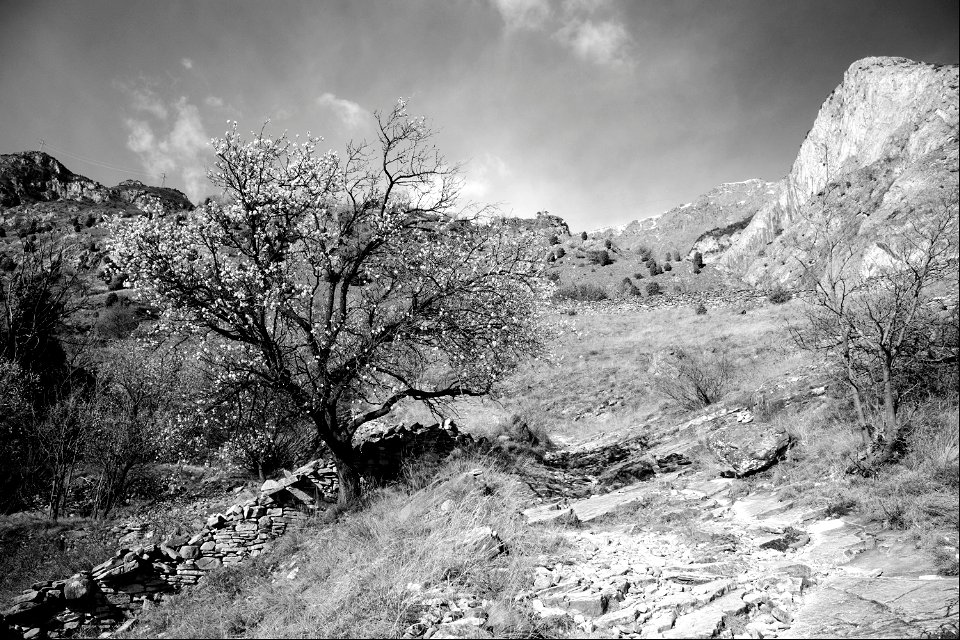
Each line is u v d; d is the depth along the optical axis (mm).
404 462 13391
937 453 7785
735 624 4969
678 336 33688
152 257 11109
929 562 5508
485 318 12508
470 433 16719
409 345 12930
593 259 87062
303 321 11883
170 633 7664
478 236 13109
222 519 11109
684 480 11172
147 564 9969
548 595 5949
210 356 12344
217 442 17312
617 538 8086
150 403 18047
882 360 8875
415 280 12523
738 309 39938
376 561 7332
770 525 7770
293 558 9602
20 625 8875
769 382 15000
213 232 11766
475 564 6777
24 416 19953
